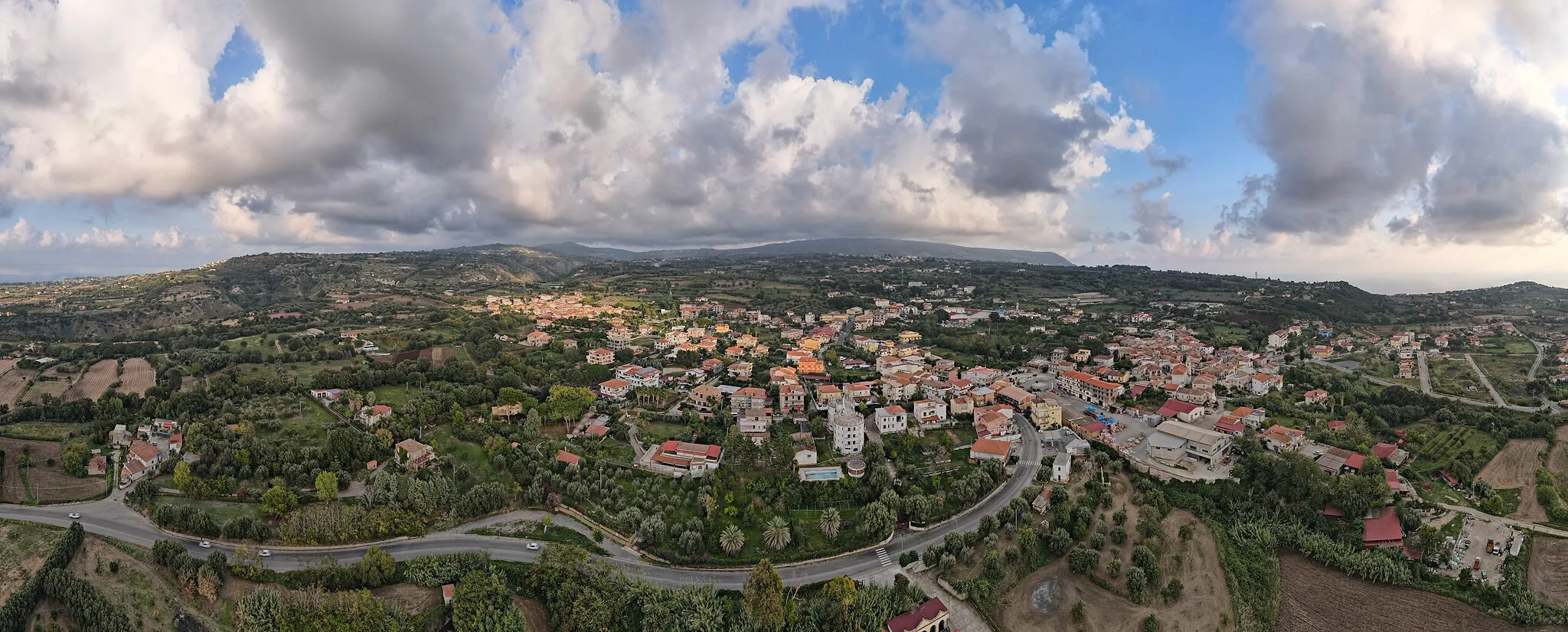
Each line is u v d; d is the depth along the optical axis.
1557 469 180.62
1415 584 143.50
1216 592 144.50
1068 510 166.25
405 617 128.88
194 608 129.25
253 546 148.38
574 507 169.00
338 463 177.62
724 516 163.62
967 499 173.50
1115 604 141.75
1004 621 137.88
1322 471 179.12
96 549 140.62
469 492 166.38
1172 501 178.38
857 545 155.62
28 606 123.31
